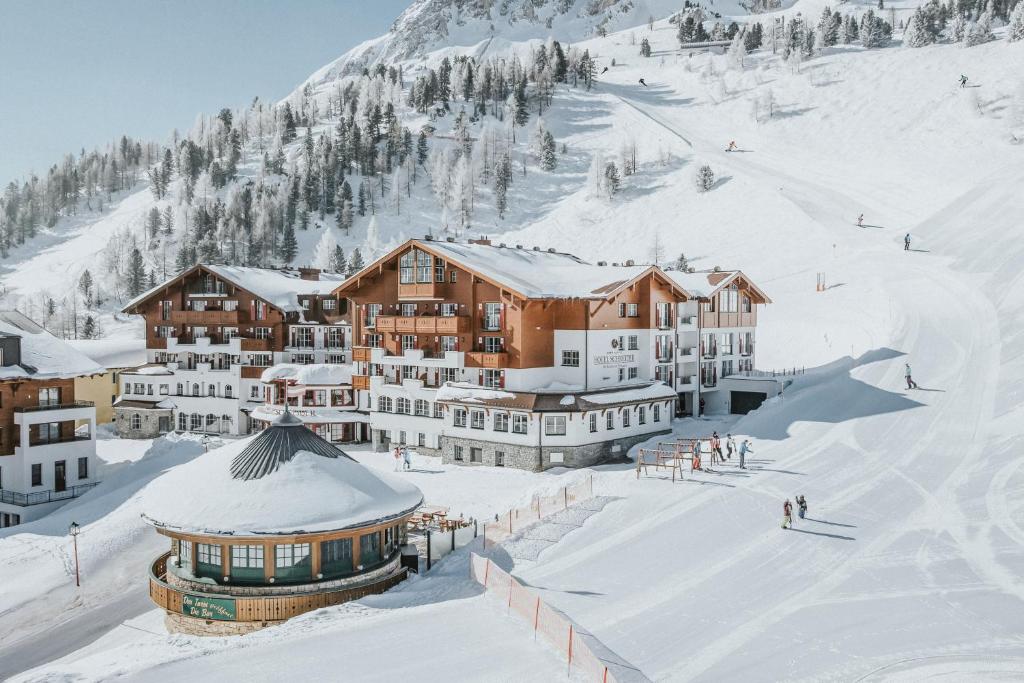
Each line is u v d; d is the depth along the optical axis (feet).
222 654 89.76
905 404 201.26
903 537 122.11
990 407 189.47
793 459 171.12
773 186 574.56
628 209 623.36
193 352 273.33
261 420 258.57
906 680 79.05
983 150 565.12
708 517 135.44
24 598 131.64
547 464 186.70
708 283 247.91
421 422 213.25
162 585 115.14
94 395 295.89
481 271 195.93
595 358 197.67
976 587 102.53
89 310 606.96
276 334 266.77
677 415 234.58
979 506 134.10
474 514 150.00
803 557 115.65
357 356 230.07
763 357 306.14
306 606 109.40
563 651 87.51
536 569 116.06
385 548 124.26
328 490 118.83
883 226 444.55
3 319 205.26
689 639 90.02
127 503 166.91
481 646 89.81
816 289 353.51
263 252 648.38
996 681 78.18
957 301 279.69
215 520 112.16
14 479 185.78
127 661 90.74
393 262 221.46
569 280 208.85
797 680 79.71
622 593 104.88
